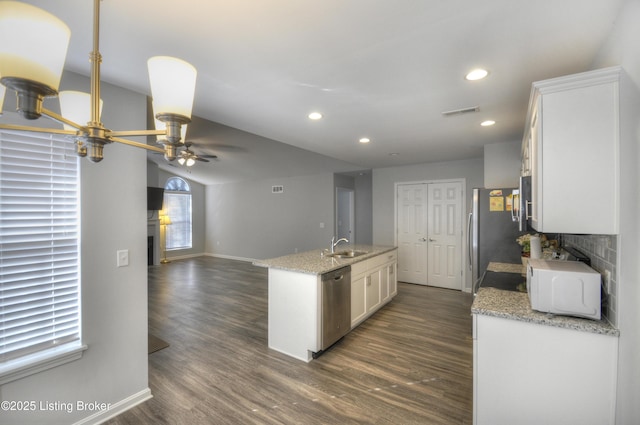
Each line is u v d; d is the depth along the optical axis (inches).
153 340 129.6
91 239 75.8
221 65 70.6
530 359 64.4
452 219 211.9
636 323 53.8
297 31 57.1
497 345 67.7
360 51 64.5
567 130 59.1
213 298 193.3
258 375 101.0
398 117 108.6
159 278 253.6
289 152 240.7
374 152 175.6
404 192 232.2
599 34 58.2
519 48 63.2
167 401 87.0
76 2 47.9
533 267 67.2
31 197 66.6
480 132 130.1
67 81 72.6
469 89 84.4
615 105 55.6
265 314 163.0
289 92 86.0
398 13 51.7
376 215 246.1
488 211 140.6
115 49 62.9
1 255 63.1
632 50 49.9
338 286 121.4
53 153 69.6
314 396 89.3
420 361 109.7
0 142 62.3
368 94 87.7
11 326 64.4
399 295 196.2
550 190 60.6
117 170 80.9
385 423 77.7
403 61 68.8
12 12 26.4
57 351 70.1
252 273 273.9
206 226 389.1
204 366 107.2
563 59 67.7
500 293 83.4
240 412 82.3
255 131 129.0
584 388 59.7
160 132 40.4
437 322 148.1
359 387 93.8
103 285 78.1
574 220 58.7
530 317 63.9
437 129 125.2
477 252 142.4
